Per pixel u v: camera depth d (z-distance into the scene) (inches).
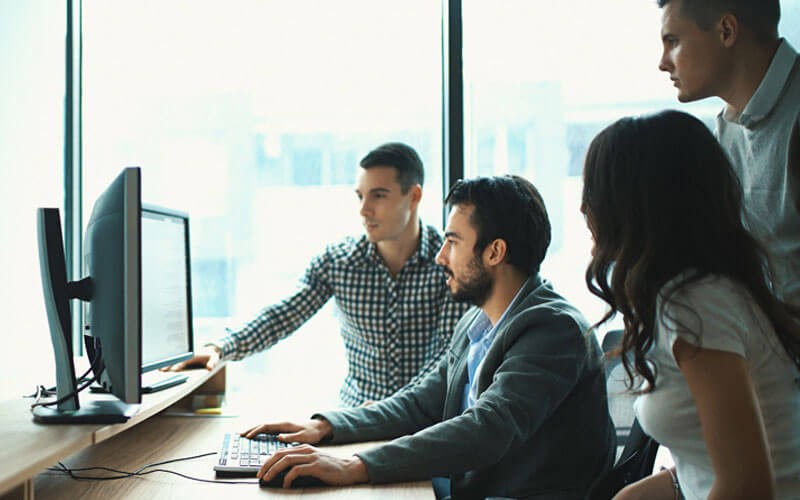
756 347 40.3
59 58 99.6
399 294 88.0
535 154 98.0
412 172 86.7
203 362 77.2
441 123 99.1
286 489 50.3
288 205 99.8
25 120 92.0
